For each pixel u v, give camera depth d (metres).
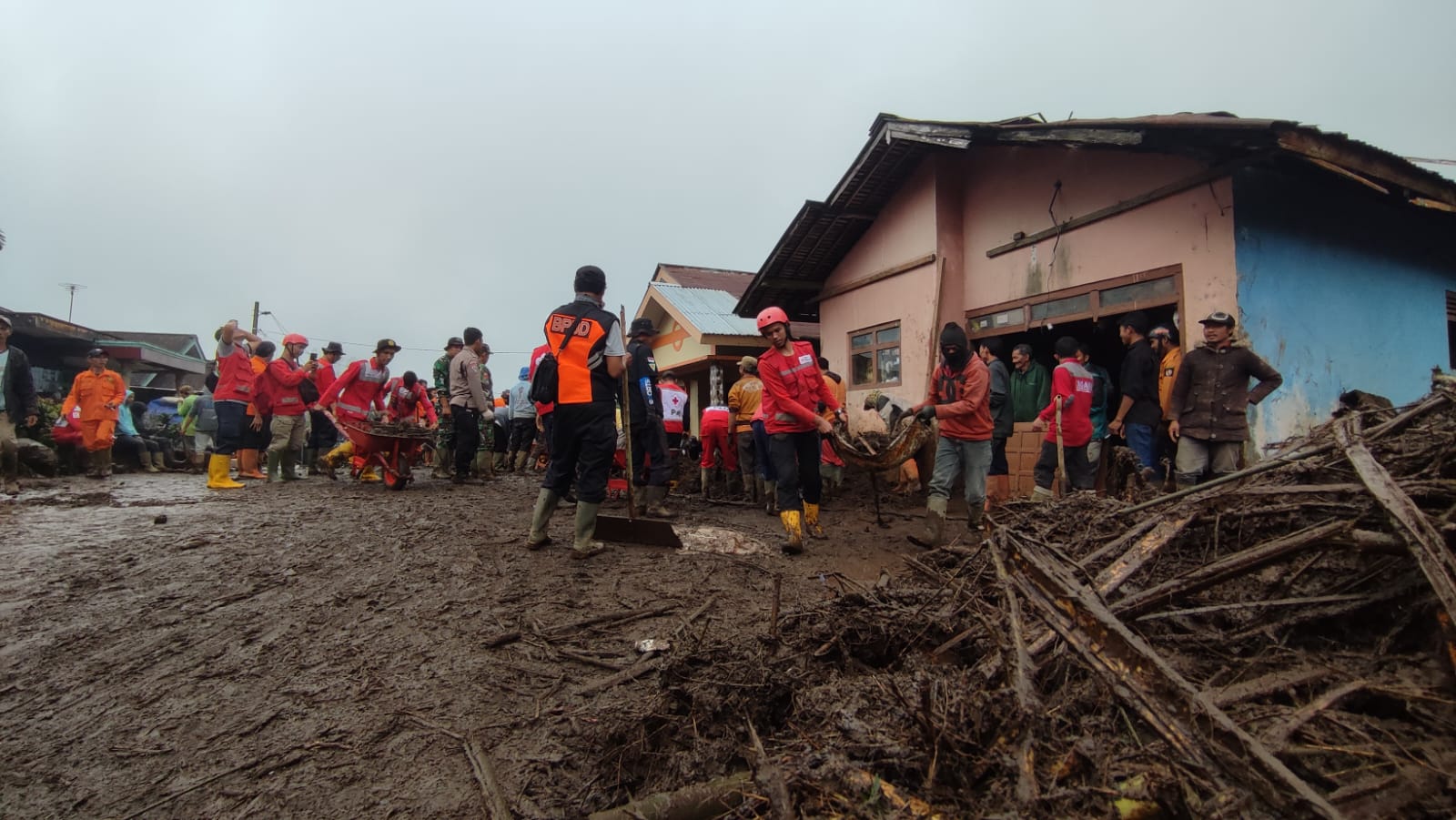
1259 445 6.40
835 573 4.22
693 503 8.43
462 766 2.38
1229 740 1.62
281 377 8.88
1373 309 7.41
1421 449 2.64
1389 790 1.59
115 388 10.14
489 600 3.92
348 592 4.03
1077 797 1.57
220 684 2.93
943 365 5.93
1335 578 2.45
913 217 10.03
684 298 16.52
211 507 6.74
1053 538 3.28
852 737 1.99
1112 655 1.90
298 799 2.21
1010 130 7.56
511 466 12.32
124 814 2.13
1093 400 7.07
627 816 2.00
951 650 2.67
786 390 5.39
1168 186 6.94
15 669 3.05
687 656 2.82
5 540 5.18
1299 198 6.84
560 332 4.82
